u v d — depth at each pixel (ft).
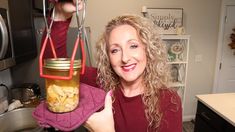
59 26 2.22
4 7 3.92
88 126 1.96
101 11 9.72
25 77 6.74
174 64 10.45
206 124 6.23
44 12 1.77
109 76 3.21
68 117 1.74
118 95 3.07
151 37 3.03
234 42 10.88
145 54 3.00
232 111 5.45
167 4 10.20
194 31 10.69
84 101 2.03
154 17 10.07
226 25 10.82
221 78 11.46
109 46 2.92
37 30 6.40
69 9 2.06
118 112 2.99
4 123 4.23
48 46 2.06
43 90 6.64
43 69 1.68
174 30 10.30
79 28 1.66
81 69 1.73
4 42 3.44
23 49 5.24
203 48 10.96
